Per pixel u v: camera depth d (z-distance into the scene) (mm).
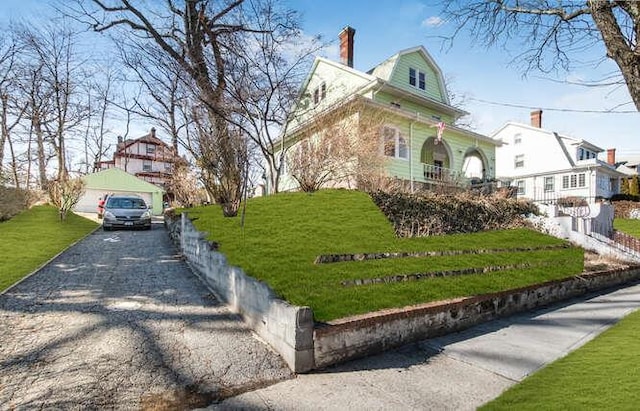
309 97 16750
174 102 14328
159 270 8188
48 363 3877
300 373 3871
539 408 2969
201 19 12289
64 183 16312
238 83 11484
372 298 5039
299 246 6867
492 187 17359
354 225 8469
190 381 3664
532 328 5492
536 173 30578
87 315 5246
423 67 20906
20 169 27578
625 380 3381
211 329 4930
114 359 4020
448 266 6949
